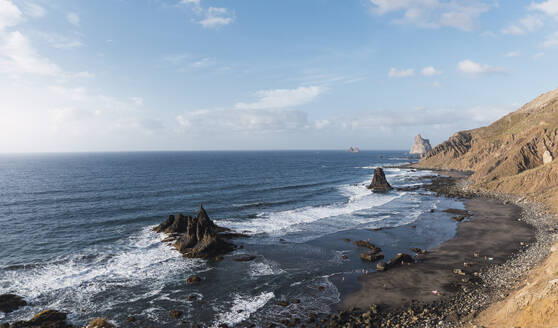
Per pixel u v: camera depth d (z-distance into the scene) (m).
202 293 27.89
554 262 22.16
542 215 52.62
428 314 23.17
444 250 38.53
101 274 31.66
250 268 33.72
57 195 78.56
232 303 26.11
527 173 75.19
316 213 61.25
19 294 26.97
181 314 24.36
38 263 34.09
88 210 61.38
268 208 66.00
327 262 35.44
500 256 35.28
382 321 22.70
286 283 29.95
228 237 43.97
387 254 37.78
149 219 54.56
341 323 22.64
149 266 34.03
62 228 48.44
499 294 25.12
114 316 24.03
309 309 25.00
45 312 23.69
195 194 82.00
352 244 41.81
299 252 38.78
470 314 22.34
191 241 39.09
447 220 54.19
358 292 27.83
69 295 27.17
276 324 22.84
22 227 48.78
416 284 28.94
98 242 41.81
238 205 68.50
